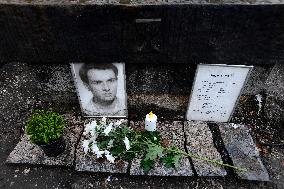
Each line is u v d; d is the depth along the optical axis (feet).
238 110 10.80
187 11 7.38
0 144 10.19
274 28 7.68
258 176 9.29
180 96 10.28
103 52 8.43
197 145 9.91
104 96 9.86
